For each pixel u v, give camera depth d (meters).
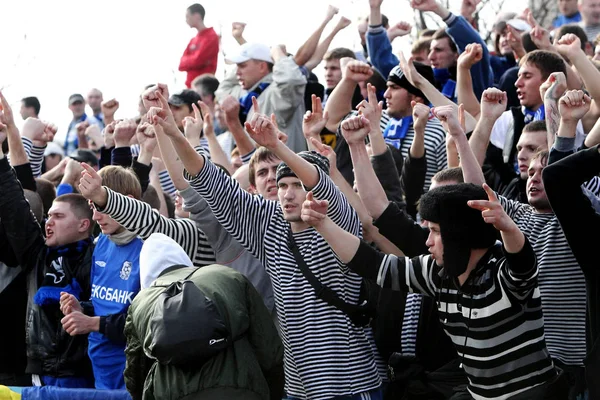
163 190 14.97
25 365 11.74
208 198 9.91
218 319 8.52
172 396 8.50
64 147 22.11
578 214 8.16
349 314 9.68
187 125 13.36
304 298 9.72
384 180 10.89
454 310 8.32
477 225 8.08
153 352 8.43
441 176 9.82
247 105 15.88
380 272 8.55
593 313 8.30
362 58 18.19
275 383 9.04
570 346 9.43
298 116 15.32
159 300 8.62
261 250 10.05
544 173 8.22
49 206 13.39
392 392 9.88
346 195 10.30
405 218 9.57
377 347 10.09
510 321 8.09
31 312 11.37
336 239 8.57
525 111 12.24
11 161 12.78
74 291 11.10
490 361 8.16
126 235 10.80
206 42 20.66
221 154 13.48
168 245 9.41
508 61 16.59
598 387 8.17
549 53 12.22
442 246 8.21
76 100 22.12
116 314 10.48
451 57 14.64
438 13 14.36
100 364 10.66
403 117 13.23
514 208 10.05
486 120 10.80
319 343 9.62
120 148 12.87
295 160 9.34
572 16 19.22
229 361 8.60
